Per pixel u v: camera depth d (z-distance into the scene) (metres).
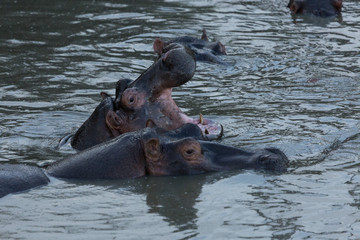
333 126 25.08
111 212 17.81
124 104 23.59
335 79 32.22
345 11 47.47
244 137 23.92
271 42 39.69
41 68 34.97
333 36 40.78
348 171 20.19
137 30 42.84
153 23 44.56
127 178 20.64
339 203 17.70
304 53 37.19
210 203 18.14
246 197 18.42
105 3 50.47
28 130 26.14
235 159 20.83
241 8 49.03
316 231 16.08
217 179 19.97
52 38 40.97
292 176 19.88
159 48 37.47
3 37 41.09
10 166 20.83
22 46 39.19
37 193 19.47
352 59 35.81
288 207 17.58
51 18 45.88
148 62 36.22
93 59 36.66
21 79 33.12
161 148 20.84
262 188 19.03
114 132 23.66
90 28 43.41
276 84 31.80
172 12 47.66
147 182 20.19
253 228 16.38
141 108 23.56
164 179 20.39
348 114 26.66
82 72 34.31
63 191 19.59
